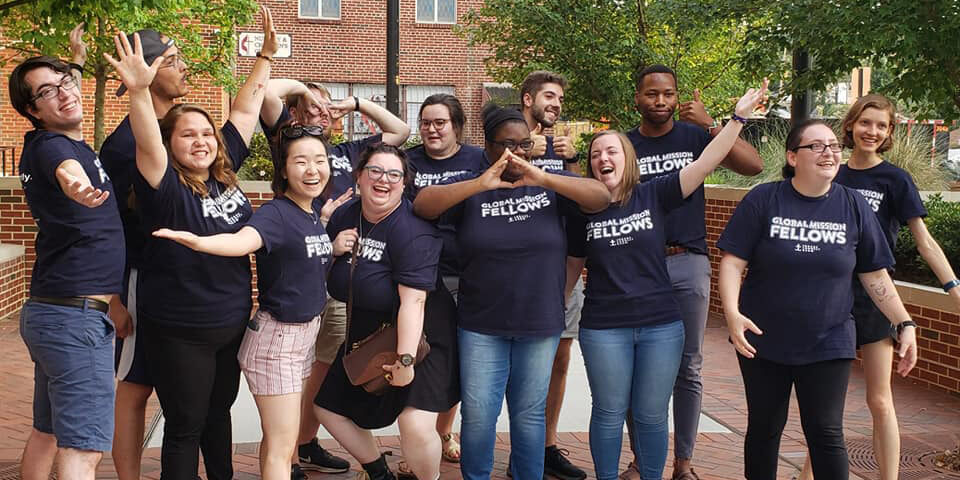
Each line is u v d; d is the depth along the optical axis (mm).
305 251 3979
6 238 10406
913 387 7633
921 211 4770
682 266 5086
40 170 3723
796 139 4137
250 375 4008
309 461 5352
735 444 5980
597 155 4520
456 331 4488
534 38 14141
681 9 9406
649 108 5188
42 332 3740
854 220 4172
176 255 3818
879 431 4660
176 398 3910
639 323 4520
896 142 11844
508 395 4582
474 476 4508
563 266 4473
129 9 6238
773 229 4125
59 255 3762
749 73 8719
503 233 4359
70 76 3844
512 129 4352
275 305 3965
